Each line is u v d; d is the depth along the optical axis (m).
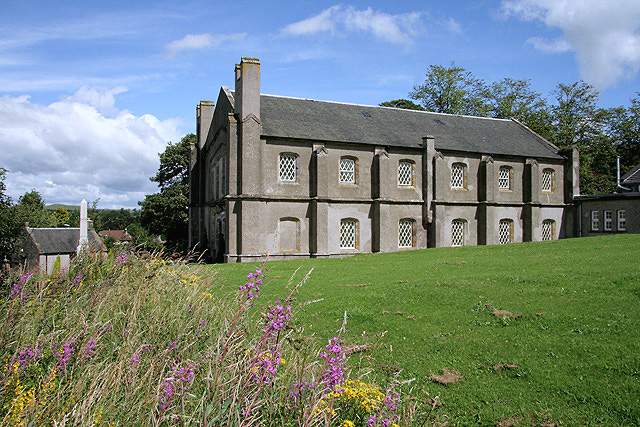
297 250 29.27
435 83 58.19
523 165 36.62
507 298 11.93
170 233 54.56
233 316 7.55
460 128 37.81
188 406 5.08
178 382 5.17
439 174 32.81
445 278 15.19
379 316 11.26
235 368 5.33
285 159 29.55
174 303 8.62
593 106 54.44
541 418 6.56
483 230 34.69
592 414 6.55
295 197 29.02
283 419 4.79
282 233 29.00
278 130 29.08
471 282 13.91
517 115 56.75
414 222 32.75
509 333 9.56
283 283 15.98
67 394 5.28
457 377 7.85
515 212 36.16
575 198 37.56
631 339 8.57
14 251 26.97
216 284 12.84
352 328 10.47
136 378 5.52
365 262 22.33
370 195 31.39
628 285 11.96
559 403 6.89
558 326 9.63
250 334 7.06
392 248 31.83
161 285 9.59
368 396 5.62
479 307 11.38
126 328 7.07
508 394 7.23
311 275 17.95
